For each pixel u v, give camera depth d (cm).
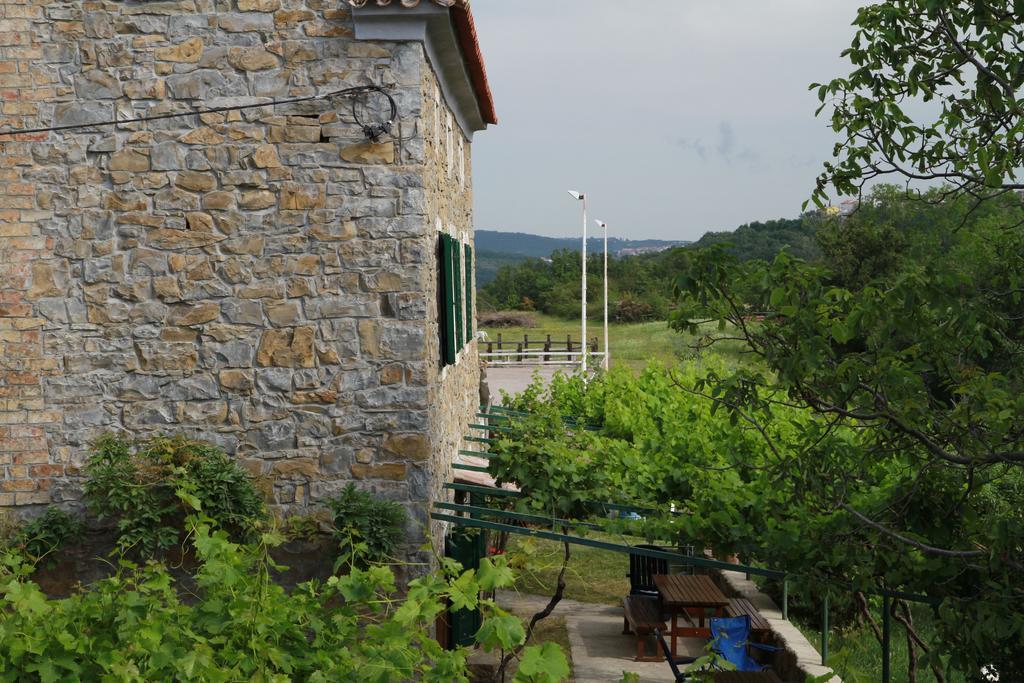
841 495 596
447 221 1101
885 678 668
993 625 549
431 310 902
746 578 1148
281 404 855
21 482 855
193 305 856
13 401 857
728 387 579
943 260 674
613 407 1445
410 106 843
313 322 853
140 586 425
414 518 849
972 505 623
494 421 1566
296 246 852
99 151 852
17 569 451
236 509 835
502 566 394
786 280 560
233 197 853
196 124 851
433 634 895
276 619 402
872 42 636
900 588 641
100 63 849
